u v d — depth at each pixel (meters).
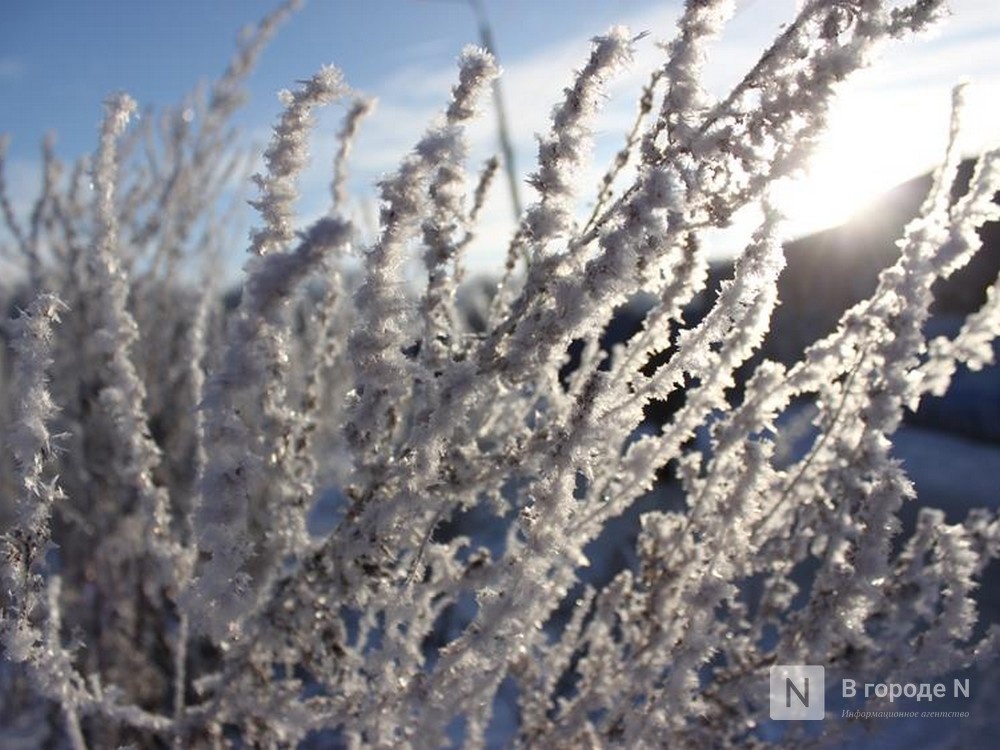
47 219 0.87
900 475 0.36
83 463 0.80
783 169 0.29
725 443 0.37
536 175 0.31
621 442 0.39
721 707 0.41
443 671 0.35
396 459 0.35
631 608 0.44
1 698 0.92
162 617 0.76
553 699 0.56
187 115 0.92
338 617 0.39
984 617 1.27
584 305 0.30
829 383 0.38
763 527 0.39
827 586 0.37
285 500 0.40
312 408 0.43
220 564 0.30
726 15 0.30
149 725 0.41
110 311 0.46
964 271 3.33
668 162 0.31
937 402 3.03
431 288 0.36
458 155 0.29
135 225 0.88
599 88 0.30
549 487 0.32
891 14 0.29
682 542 0.40
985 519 0.42
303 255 0.26
